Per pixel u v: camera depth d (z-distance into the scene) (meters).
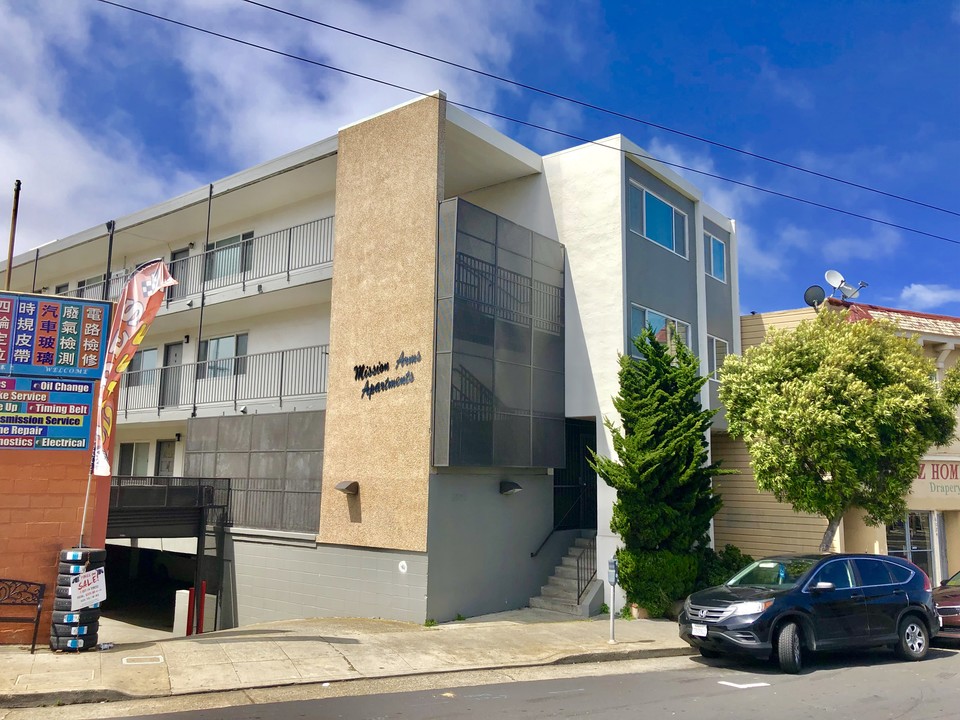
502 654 10.81
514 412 15.10
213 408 19.05
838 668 10.85
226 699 8.16
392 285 14.80
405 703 8.14
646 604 14.34
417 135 14.90
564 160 17.56
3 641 9.88
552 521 16.47
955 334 19.88
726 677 10.05
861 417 13.27
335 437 15.20
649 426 14.54
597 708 8.06
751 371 14.67
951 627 13.03
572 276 17.05
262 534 16.30
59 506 10.31
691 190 19.67
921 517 19.38
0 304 10.28
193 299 19.94
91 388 10.69
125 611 21.22
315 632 12.01
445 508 13.74
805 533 18.77
